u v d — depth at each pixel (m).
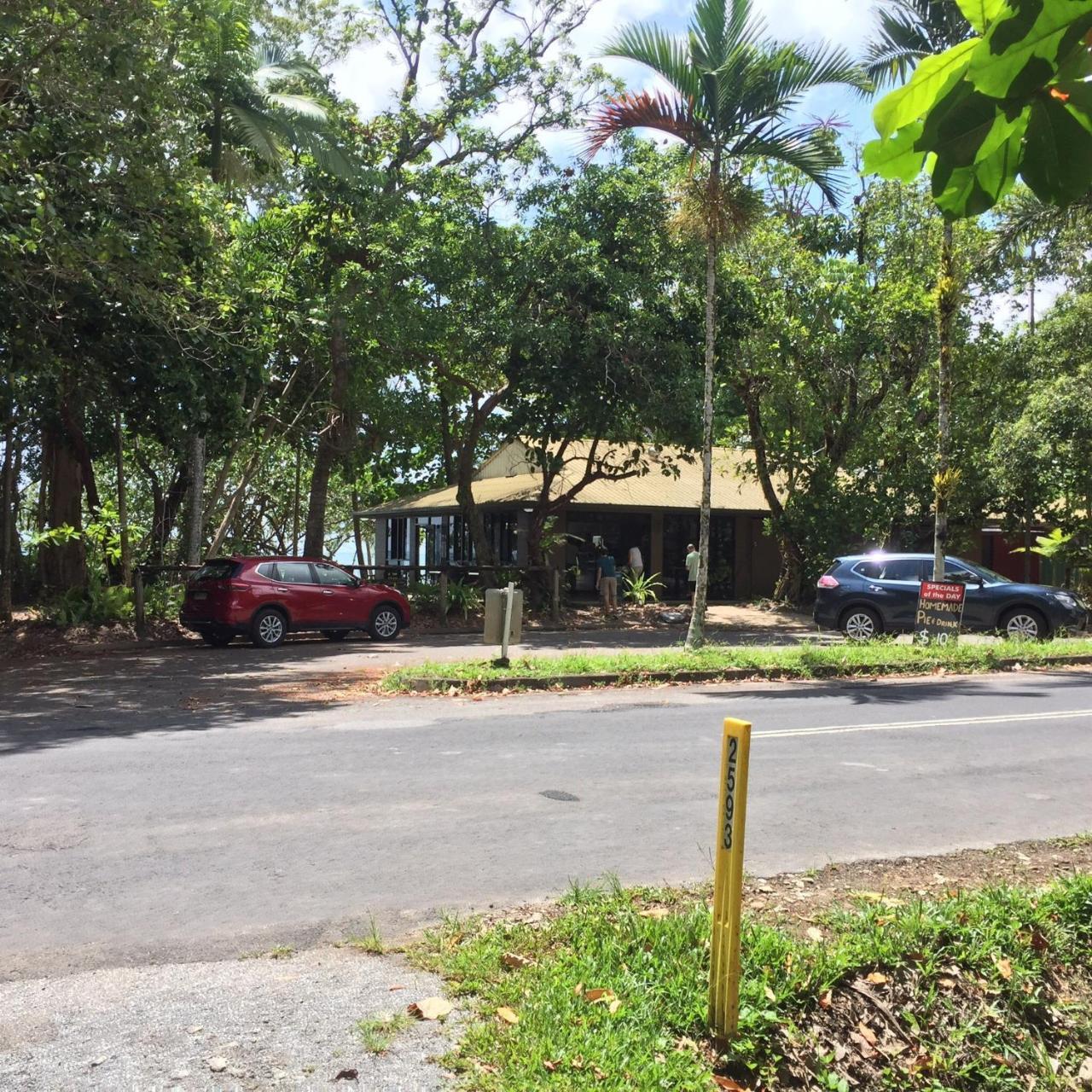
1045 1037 4.50
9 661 16.69
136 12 13.55
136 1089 3.24
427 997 3.91
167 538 30.86
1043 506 27.22
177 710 11.08
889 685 13.63
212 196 16.86
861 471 30.55
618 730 9.85
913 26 15.88
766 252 25.28
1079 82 2.29
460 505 26.95
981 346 27.44
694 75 14.59
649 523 32.56
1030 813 7.01
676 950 4.29
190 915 4.88
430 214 23.09
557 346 22.36
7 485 20.72
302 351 25.14
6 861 5.66
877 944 4.52
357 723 10.21
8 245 12.79
